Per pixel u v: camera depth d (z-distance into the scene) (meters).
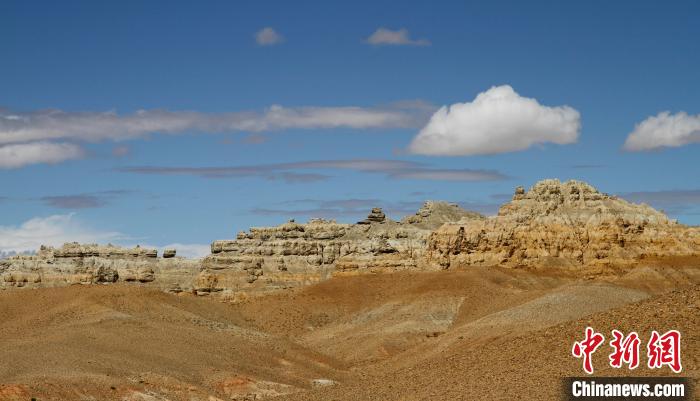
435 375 132.25
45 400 141.75
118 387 151.62
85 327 187.88
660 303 125.62
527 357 125.56
